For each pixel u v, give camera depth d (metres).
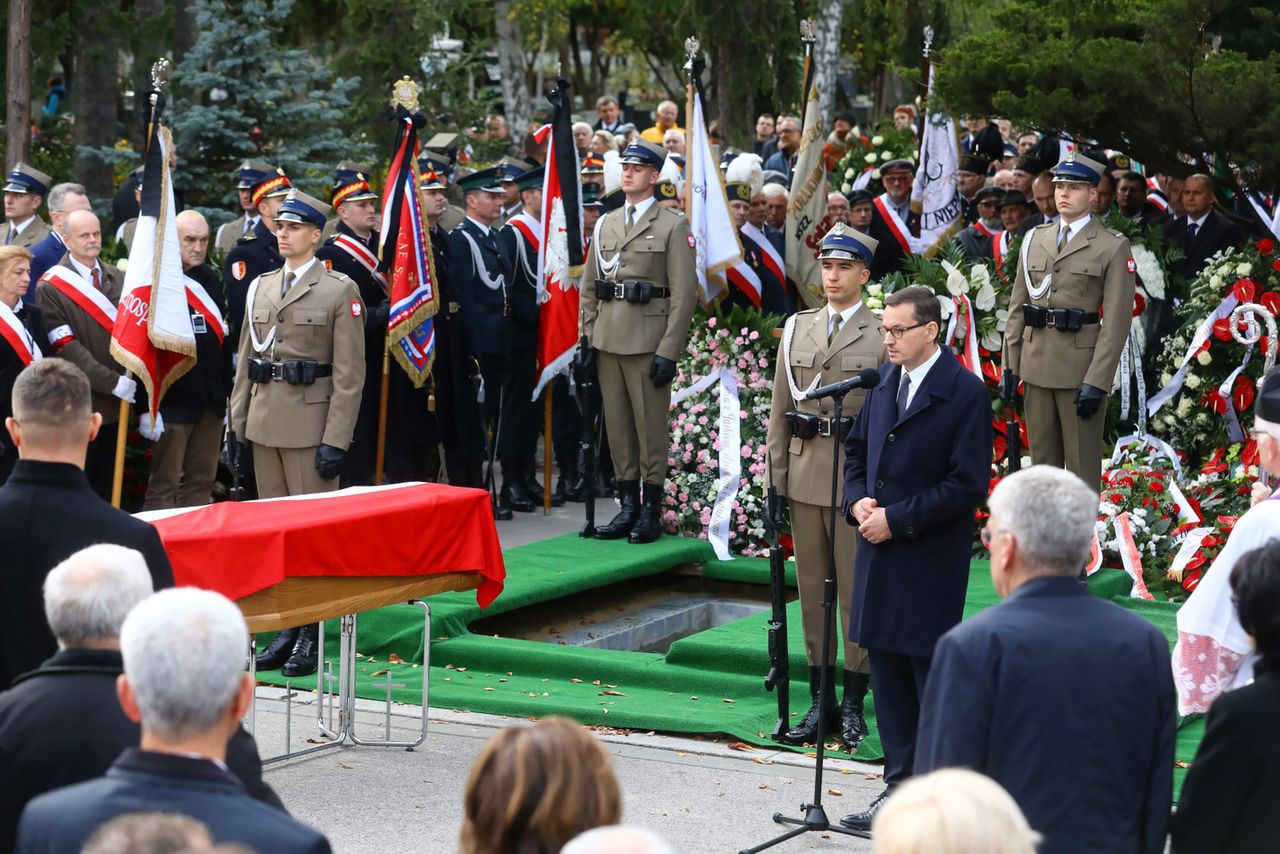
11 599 8.09
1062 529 6.86
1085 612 6.86
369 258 18.59
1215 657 8.55
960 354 18.62
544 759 5.29
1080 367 16.73
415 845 10.66
